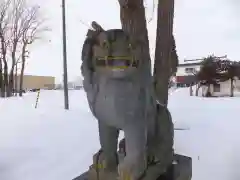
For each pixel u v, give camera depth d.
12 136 6.62
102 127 2.45
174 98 22.05
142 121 2.14
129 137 2.14
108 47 1.99
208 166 4.42
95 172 2.61
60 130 7.46
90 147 5.50
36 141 6.07
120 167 2.23
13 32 27.75
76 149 5.34
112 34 2.00
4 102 17.92
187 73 44.97
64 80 13.12
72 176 3.79
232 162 4.61
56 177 3.77
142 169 2.22
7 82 27.47
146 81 2.13
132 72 2.03
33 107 14.11
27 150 5.26
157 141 2.67
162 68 3.42
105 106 2.09
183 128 7.93
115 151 2.55
